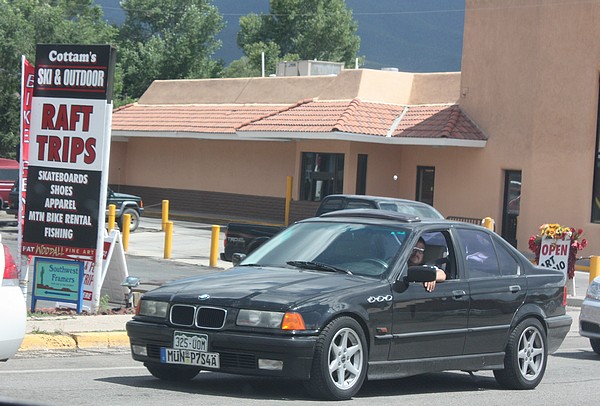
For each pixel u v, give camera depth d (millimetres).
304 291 12250
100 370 14523
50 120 18906
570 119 43000
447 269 13898
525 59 44625
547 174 43719
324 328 12016
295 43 118312
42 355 15875
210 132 54312
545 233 28797
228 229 28781
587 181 42594
